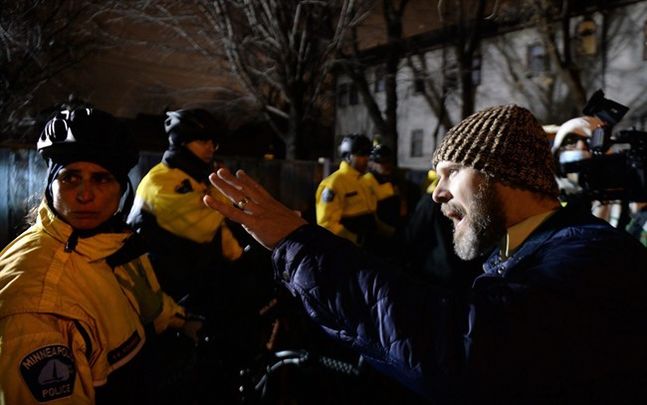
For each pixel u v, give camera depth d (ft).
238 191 3.50
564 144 8.96
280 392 6.70
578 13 51.37
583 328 2.83
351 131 67.97
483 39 58.23
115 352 3.90
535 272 3.06
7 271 3.54
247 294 6.36
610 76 51.11
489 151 3.27
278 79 29.32
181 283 7.79
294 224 3.45
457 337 2.89
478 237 3.41
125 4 14.44
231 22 25.23
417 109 65.82
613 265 2.99
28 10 8.46
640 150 6.97
